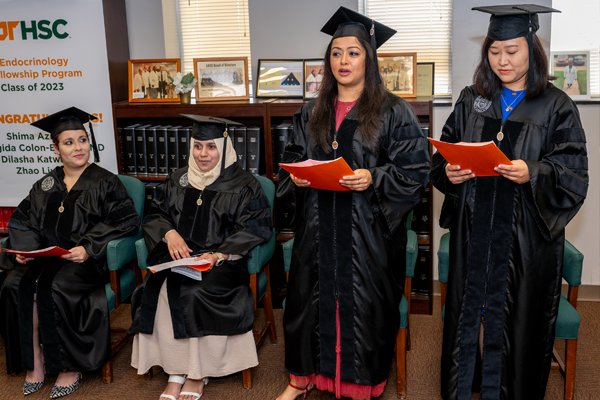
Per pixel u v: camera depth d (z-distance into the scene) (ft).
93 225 9.73
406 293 9.23
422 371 9.50
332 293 7.93
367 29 7.94
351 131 7.80
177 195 9.39
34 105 12.03
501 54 7.06
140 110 11.64
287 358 8.38
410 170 7.77
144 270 9.40
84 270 9.14
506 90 7.47
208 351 8.56
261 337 10.39
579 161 7.09
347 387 8.34
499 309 7.40
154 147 11.97
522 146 7.20
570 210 7.28
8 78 11.97
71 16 11.53
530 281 7.24
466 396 7.68
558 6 11.62
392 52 11.76
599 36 11.58
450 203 7.97
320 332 8.07
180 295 8.42
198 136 9.12
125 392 9.12
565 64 11.29
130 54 12.77
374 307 7.88
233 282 8.87
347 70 7.67
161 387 9.26
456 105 7.90
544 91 7.23
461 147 6.41
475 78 7.63
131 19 12.60
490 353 7.51
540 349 7.47
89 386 9.31
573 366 8.10
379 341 7.97
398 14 12.10
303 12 12.05
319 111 8.08
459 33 10.74
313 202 8.01
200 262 7.93
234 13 12.94
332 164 6.59
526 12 6.89
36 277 8.95
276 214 12.07
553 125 7.16
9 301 8.97
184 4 13.07
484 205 7.33
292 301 8.23
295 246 8.24
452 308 7.72
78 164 9.64
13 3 11.62
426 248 11.46
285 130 11.29
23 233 9.59
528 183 6.96
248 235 9.01
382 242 7.86
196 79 11.85
